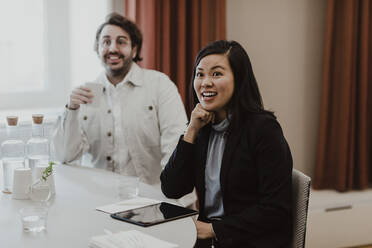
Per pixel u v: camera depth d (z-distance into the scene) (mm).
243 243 1899
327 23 3674
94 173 2416
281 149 1898
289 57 3814
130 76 2791
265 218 1855
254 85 2004
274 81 3803
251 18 3701
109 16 2812
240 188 1957
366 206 3607
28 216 1667
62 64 3482
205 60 1983
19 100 3404
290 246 1907
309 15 3812
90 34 3418
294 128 3881
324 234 3512
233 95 1992
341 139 3723
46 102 3480
